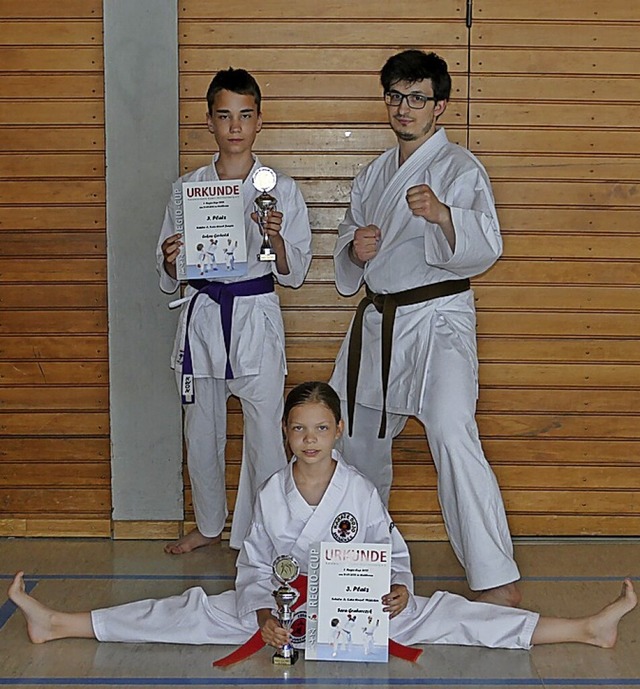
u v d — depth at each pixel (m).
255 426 4.19
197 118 4.57
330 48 4.54
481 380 4.66
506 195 4.60
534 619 3.37
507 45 4.54
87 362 4.67
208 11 4.51
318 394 3.31
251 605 3.25
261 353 4.12
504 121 4.57
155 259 4.57
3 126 4.57
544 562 4.35
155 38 4.48
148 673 3.18
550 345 4.65
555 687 3.09
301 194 4.27
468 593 3.98
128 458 4.66
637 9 4.53
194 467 4.35
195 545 4.49
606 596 3.91
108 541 4.67
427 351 3.77
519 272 4.62
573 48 4.54
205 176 4.21
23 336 4.66
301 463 3.38
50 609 3.53
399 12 4.52
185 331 4.18
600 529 4.71
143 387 4.62
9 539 4.69
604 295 4.64
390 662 3.27
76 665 3.24
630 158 4.59
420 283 3.83
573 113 4.57
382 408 3.92
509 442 4.69
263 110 4.57
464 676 3.17
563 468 4.70
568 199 4.60
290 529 3.38
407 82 3.75
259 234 4.13
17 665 3.23
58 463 4.71
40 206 4.61
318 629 3.20
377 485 4.18
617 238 4.62
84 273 4.63
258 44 4.54
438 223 3.50
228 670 3.21
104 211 4.61
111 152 4.53
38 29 4.53
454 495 3.66
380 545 3.21
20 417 4.69
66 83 4.55
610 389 4.67
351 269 4.18
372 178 4.09
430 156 3.85
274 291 4.29
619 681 3.13
